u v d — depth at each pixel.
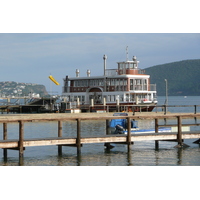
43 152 36.03
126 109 76.44
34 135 48.94
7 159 33.28
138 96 78.56
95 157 34.22
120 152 36.28
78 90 84.81
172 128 44.47
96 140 34.88
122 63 81.44
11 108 89.00
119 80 79.06
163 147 38.66
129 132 35.69
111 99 79.06
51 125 61.22
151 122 67.19
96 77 81.62
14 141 32.44
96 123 63.84
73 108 78.19
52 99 83.88
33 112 85.75
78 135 34.25
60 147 35.50
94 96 81.81
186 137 38.28
